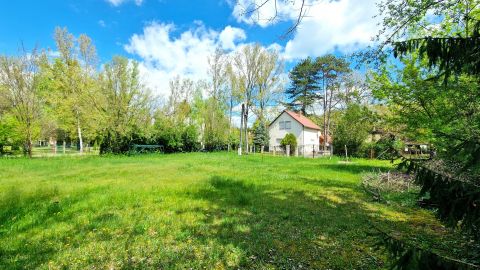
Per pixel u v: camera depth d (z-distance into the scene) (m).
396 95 9.60
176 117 32.94
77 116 26.16
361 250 4.51
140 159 21.83
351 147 29.70
